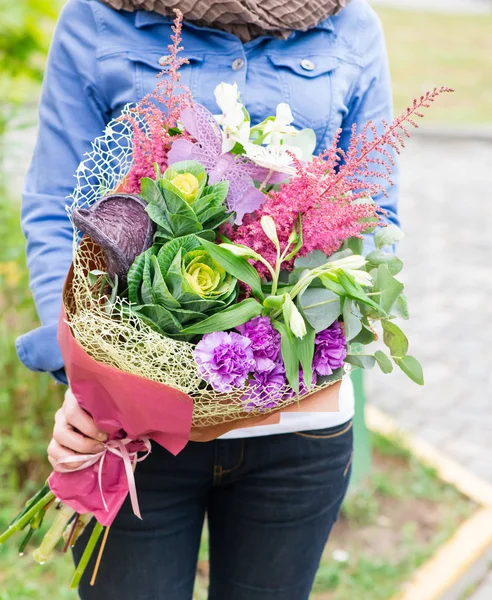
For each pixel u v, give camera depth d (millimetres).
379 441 3129
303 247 1081
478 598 2451
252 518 1366
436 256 5180
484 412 3504
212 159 1109
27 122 2600
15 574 2281
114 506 1206
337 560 2498
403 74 10586
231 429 1189
